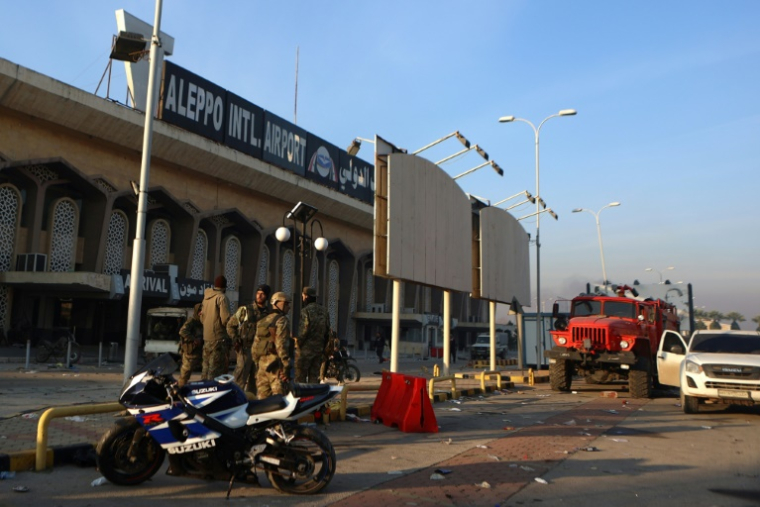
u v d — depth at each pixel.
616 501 5.53
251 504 5.15
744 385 11.61
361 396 14.20
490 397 15.71
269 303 8.99
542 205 31.92
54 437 7.23
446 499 5.41
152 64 13.07
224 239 41.81
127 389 5.52
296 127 43.81
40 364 20.72
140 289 12.04
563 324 18.48
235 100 38.25
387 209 15.90
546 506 5.30
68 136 30.27
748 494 5.86
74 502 5.06
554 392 17.80
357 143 23.73
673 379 14.95
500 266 23.83
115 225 34.22
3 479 5.71
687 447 8.37
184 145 34.38
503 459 7.22
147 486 5.64
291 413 5.46
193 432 5.38
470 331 78.81
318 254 49.69
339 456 7.29
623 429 9.93
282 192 42.84
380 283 58.47
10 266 28.78
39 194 29.56
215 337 8.72
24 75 26.42
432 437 8.80
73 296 30.31
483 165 23.34
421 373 25.20
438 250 18.23
